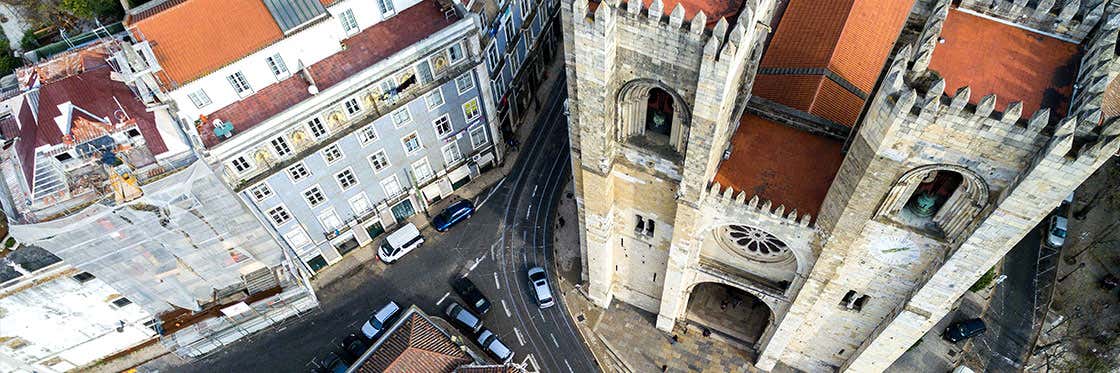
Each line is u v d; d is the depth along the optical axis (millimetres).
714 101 42500
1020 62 41094
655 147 51188
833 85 52656
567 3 41656
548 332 77500
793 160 52875
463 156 84688
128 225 58875
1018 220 39906
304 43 68938
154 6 67812
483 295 79312
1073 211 82688
